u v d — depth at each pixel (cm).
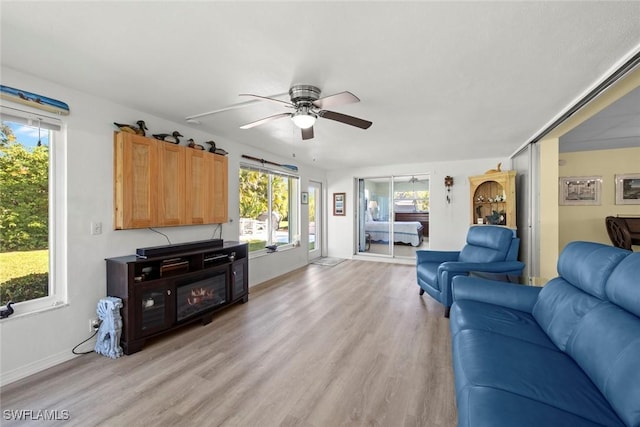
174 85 213
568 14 135
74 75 198
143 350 229
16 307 195
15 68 188
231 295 320
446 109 262
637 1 126
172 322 253
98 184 236
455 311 207
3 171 194
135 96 234
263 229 460
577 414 99
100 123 237
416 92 224
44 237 211
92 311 231
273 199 487
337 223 655
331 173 661
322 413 157
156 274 256
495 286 219
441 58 174
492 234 334
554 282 189
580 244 177
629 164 456
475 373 123
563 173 496
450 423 149
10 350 187
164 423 150
